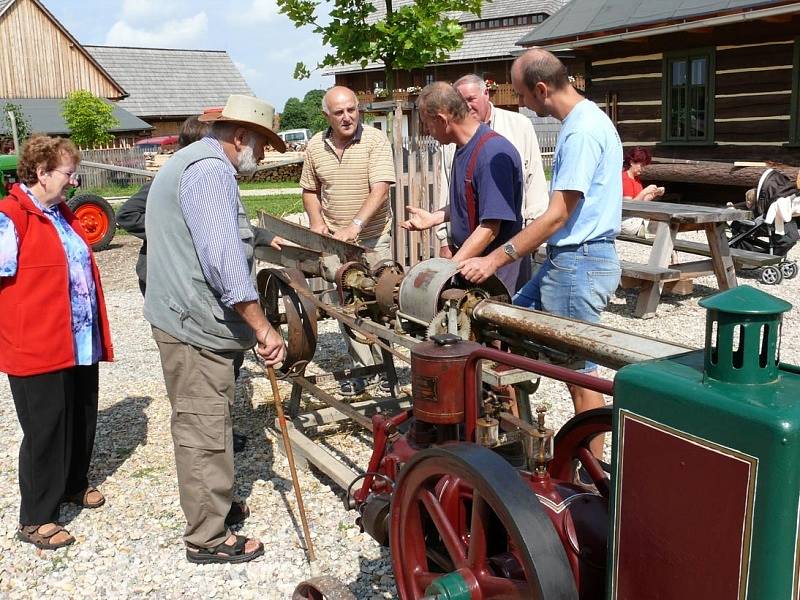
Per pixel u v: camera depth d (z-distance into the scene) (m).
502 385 3.25
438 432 2.83
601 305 3.77
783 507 1.53
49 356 3.52
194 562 3.48
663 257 7.36
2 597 3.28
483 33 34.81
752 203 8.54
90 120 31.08
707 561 1.67
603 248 3.70
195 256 3.25
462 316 3.43
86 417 3.93
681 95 14.37
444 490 2.53
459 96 4.02
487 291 3.64
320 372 5.96
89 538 3.72
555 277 3.78
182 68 48.31
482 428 2.62
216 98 48.00
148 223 3.37
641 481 1.81
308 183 5.57
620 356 2.56
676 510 1.73
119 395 5.67
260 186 24.61
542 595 1.98
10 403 5.61
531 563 2.00
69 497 4.00
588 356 2.75
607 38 14.16
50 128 34.88
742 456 1.58
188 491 3.39
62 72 38.19
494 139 3.98
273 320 4.67
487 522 2.30
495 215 3.87
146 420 5.17
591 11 15.30
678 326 7.00
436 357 2.68
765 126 13.10
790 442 1.51
